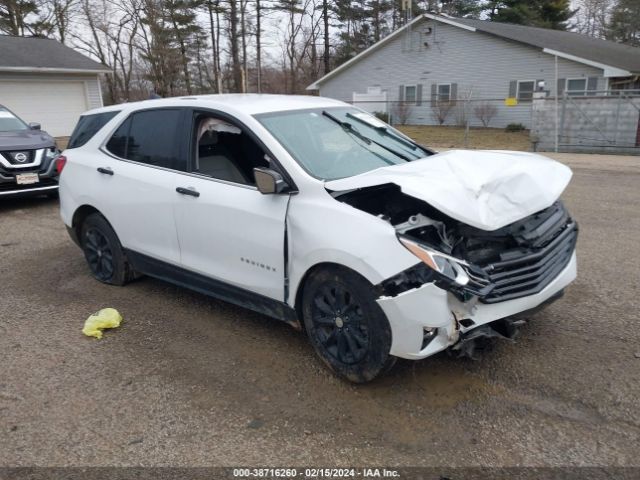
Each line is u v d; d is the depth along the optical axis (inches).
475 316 117.9
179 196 159.9
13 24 1339.8
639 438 108.0
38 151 334.0
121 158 184.1
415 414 118.0
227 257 149.9
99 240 199.9
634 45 1424.7
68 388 132.2
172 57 1499.8
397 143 170.4
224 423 117.0
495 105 1031.0
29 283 206.1
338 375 132.9
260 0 1610.5
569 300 174.6
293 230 130.8
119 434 114.1
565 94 648.4
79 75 919.0
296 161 136.4
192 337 157.6
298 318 138.4
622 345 144.3
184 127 164.6
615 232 254.7
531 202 124.5
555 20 1656.0
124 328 164.7
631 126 614.5
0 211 339.6
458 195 117.5
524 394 123.9
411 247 112.4
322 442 109.9
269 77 1873.8
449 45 1080.2
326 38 1761.8
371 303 117.3
